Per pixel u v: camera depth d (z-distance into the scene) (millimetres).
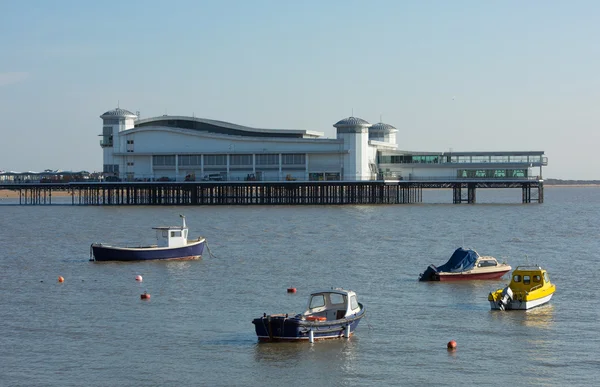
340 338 64438
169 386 54219
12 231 153000
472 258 90750
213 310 74375
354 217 178750
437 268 90062
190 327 68125
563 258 109188
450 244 125812
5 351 61438
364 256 110750
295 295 81250
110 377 55844
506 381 54625
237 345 62719
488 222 168625
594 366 57344
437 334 65500
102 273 96625
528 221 172875
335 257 109688
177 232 108250
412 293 82125
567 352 60469
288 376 55969
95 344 63219
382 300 78562
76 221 175625
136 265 103000
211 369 57375
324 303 65938
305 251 116562
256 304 76875
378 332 66125
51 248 123812
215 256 111438
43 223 171625
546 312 72812
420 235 139500
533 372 56219
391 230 148250
